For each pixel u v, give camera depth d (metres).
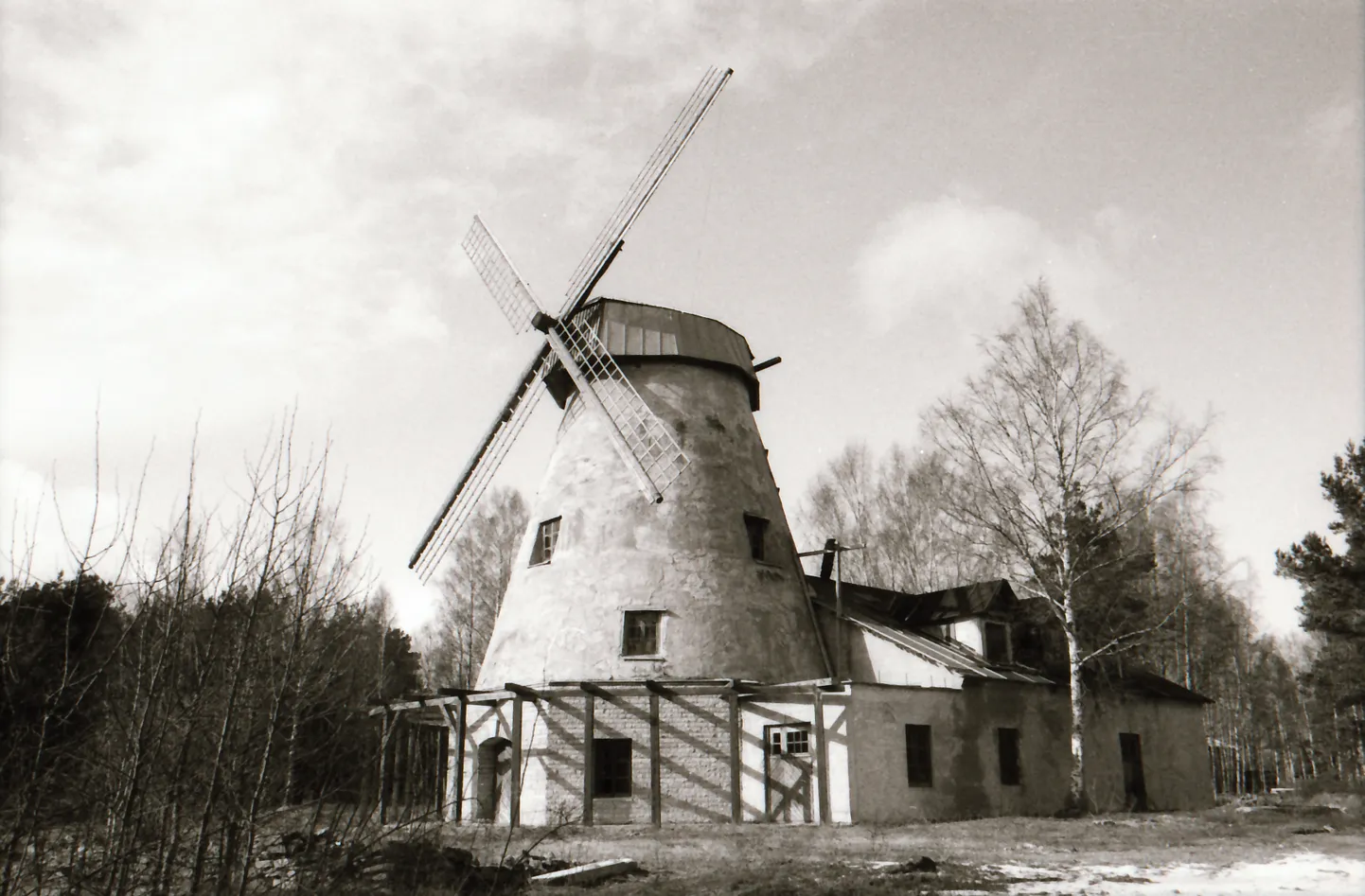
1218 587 37.62
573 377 26.81
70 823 6.09
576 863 13.72
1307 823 20.27
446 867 10.29
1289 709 50.09
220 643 6.54
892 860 14.52
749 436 27.44
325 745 6.74
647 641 23.55
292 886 7.03
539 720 22.50
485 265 30.17
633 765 22.00
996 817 22.50
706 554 24.55
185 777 6.27
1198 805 29.30
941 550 39.38
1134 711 28.50
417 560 28.97
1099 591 26.98
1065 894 11.30
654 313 27.33
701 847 16.64
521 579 25.69
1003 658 27.19
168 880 6.13
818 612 27.00
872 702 21.69
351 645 7.12
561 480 26.11
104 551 6.80
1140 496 25.38
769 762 22.30
